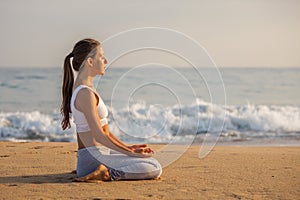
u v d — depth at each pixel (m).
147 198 3.86
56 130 11.33
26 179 4.65
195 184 4.40
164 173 4.96
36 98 19.48
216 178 4.69
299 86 25.41
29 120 11.89
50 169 5.22
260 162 5.74
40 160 5.86
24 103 18.25
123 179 4.54
